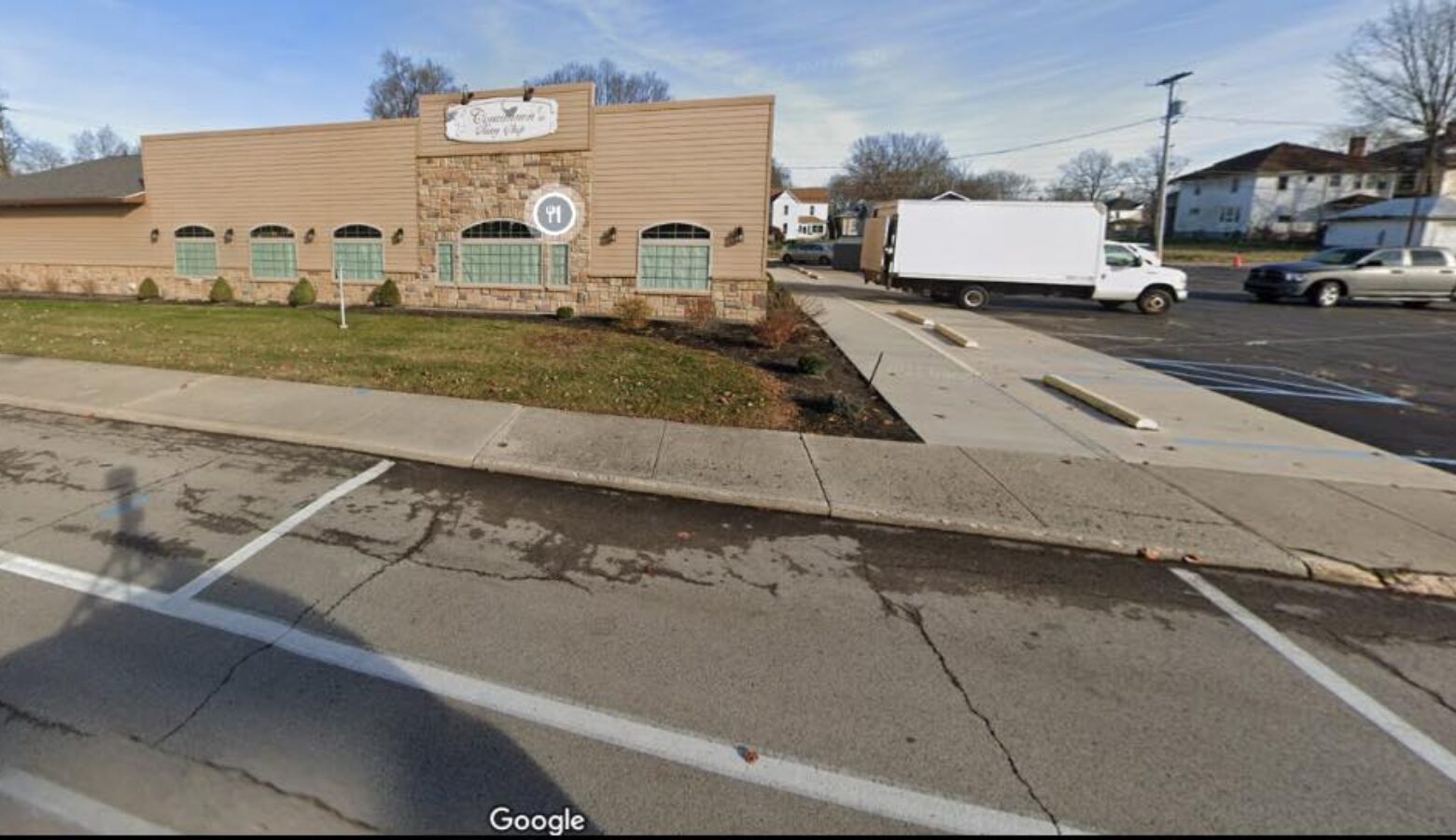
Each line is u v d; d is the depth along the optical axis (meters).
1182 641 3.29
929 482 5.30
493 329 12.32
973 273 19.41
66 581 3.49
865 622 3.38
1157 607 3.63
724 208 14.80
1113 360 11.09
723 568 3.93
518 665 2.91
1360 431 7.01
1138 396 8.48
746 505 4.94
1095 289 18.98
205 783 2.19
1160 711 2.74
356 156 16.77
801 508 4.84
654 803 2.19
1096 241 18.70
